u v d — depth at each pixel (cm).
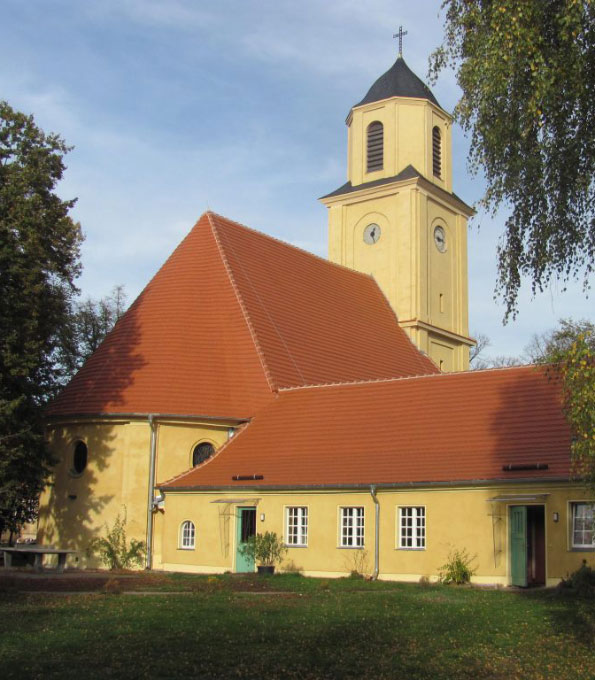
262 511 3297
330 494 3162
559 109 1695
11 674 1312
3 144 3266
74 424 3709
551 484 2734
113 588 2470
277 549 3212
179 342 3866
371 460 3212
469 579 2831
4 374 2980
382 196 5519
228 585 2661
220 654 1477
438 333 5475
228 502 3350
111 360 3806
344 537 3136
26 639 1578
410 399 3488
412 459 3127
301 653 1503
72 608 1972
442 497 2941
